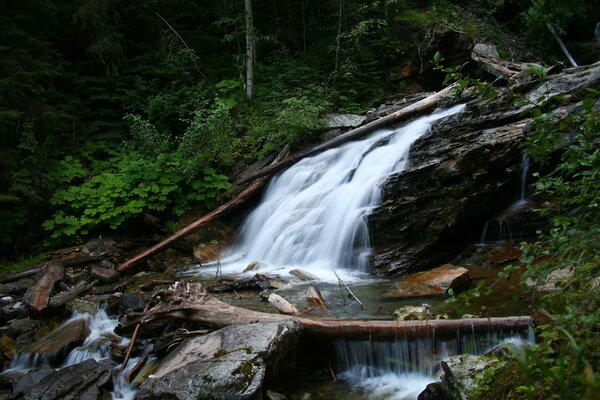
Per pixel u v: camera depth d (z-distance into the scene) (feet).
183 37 50.47
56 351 18.94
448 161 26.71
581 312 7.64
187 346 16.17
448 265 23.90
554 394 6.97
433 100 36.47
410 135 32.01
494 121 28.32
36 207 33.65
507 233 26.89
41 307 22.97
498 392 8.63
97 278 27.20
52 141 35.70
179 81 45.11
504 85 34.73
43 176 33.27
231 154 38.19
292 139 36.27
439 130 29.22
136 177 34.27
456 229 26.05
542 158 9.53
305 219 29.76
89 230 33.78
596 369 6.82
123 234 33.99
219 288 23.57
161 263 30.07
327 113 40.16
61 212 33.01
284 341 15.03
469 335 15.48
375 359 16.15
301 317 17.13
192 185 34.50
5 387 17.17
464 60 46.75
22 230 33.01
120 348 18.22
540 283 8.64
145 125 37.04
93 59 45.96
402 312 18.20
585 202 9.42
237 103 43.62
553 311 8.76
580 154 8.98
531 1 54.39
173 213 34.76
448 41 47.21
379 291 22.03
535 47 54.90
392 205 26.13
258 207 33.40
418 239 25.77
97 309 22.77
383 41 49.80
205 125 35.01
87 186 35.14
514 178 27.32
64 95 39.88
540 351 8.15
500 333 15.23
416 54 48.29
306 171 33.83
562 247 8.46
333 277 24.86
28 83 36.11
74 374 16.38
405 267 24.86
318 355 16.80
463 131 28.58
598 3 56.95
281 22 57.00
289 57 47.83
